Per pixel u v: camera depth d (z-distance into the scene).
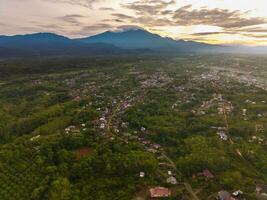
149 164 159.62
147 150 186.25
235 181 147.12
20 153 169.75
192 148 184.00
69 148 183.50
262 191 139.62
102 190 141.38
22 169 155.25
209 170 159.62
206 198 136.75
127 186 143.88
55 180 146.12
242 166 165.62
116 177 152.12
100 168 158.75
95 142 188.62
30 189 140.62
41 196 137.25
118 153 172.00
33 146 181.38
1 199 132.50
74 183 148.75
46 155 169.12
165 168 163.25
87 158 163.12
